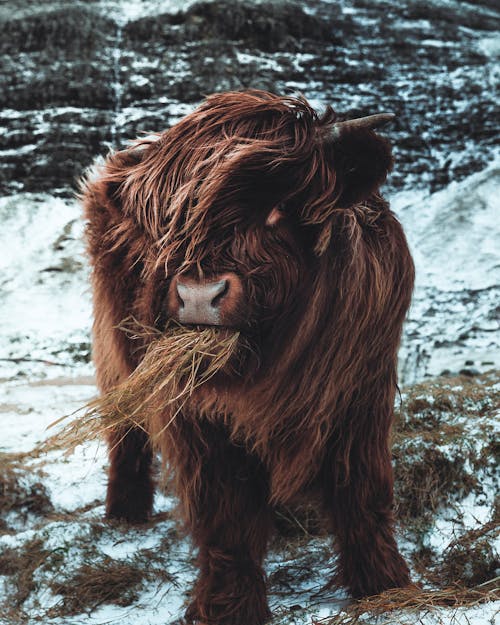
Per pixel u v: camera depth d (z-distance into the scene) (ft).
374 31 53.98
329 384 9.65
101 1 54.60
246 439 9.84
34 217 43.24
